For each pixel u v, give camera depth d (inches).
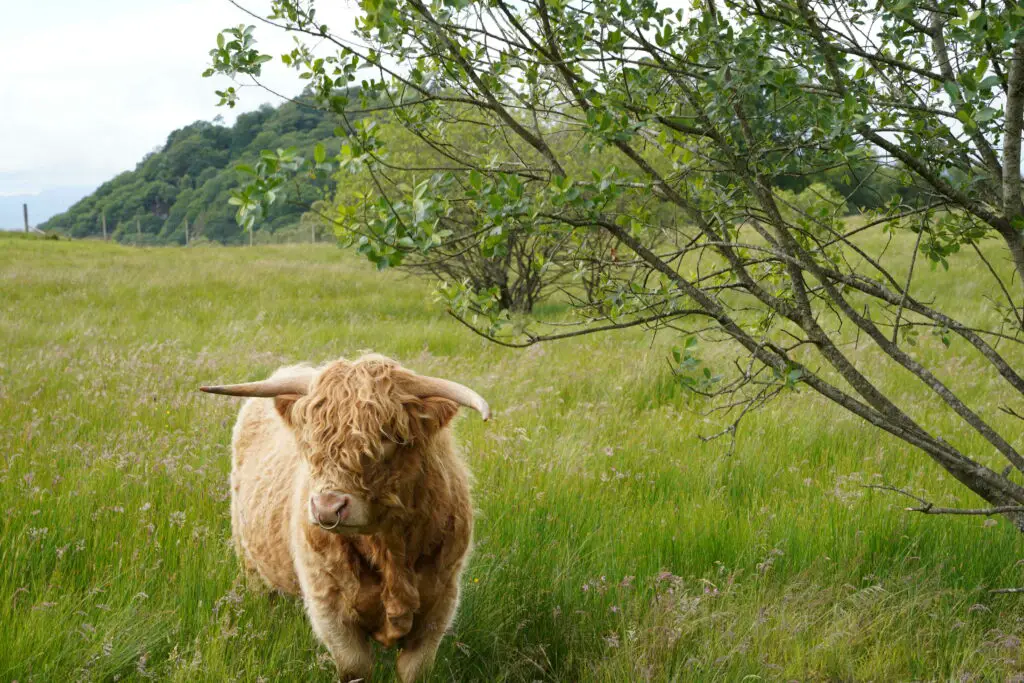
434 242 132.0
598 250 182.4
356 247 136.5
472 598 182.2
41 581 173.8
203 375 378.6
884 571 203.3
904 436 164.6
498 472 248.4
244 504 187.0
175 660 148.3
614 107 157.3
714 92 157.0
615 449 279.3
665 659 164.2
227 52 145.0
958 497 243.0
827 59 156.2
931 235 191.8
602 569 198.1
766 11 162.4
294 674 157.3
